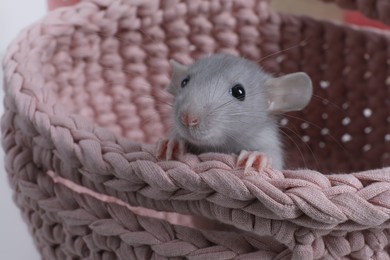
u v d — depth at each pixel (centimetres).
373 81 43
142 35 41
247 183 25
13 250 44
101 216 29
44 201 31
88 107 40
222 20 42
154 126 42
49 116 30
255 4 43
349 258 27
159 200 28
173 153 28
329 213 25
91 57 40
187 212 28
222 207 26
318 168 44
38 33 36
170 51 42
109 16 39
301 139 43
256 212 26
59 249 32
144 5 40
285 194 25
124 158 28
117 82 41
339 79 43
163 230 28
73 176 30
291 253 26
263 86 34
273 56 44
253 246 27
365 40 43
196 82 32
